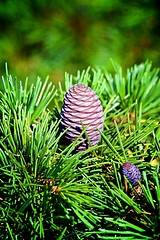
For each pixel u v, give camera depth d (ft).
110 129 2.44
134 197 2.21
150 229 2.11
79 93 2.33
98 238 2.14
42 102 2.57
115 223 2.07
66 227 2.11
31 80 6.43
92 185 2.27
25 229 2.22
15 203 2.23
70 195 2.17
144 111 2.81
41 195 2.23
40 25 6.44
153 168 2.33
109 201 2.17
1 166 2.31
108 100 2.81
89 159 2.25
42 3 6.37
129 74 2.92
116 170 2.31
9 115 2.37
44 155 2.26
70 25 6.47
